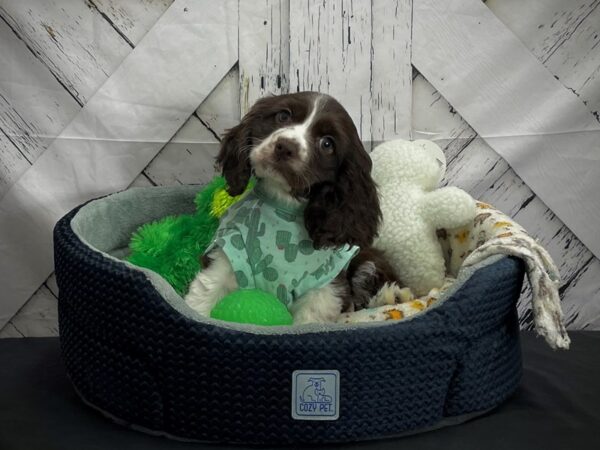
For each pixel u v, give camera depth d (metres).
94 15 2.49
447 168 2.68
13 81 2.49
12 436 1.75
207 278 2.02
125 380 1.77
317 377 1.64
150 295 1.68
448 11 2.56
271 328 1.64
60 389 2.05
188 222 2.30
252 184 2.21
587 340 2.55
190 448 1.69
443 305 1.75
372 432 1.71
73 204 2.59
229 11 2.52
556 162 2.65
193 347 1.64
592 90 2.63
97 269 1.78
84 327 1.86
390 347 1.67
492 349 1.88
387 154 2.40
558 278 2.06
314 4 2.53
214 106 2.61
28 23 2.47
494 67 2.60
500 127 2.64
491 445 1.73
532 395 2.04
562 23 2.59
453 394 1.82
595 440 1.76
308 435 1.68
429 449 1.70
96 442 1.72
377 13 2.55
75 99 2.53
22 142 2.53
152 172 2.63
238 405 1.66
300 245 2.01
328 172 1.98
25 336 2.64
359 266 2.24
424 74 2.60
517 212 2.71
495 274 1.84
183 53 2.53
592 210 2.68
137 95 2.54
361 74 2.58
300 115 1.97
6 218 2.54
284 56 2.57
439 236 2.48
